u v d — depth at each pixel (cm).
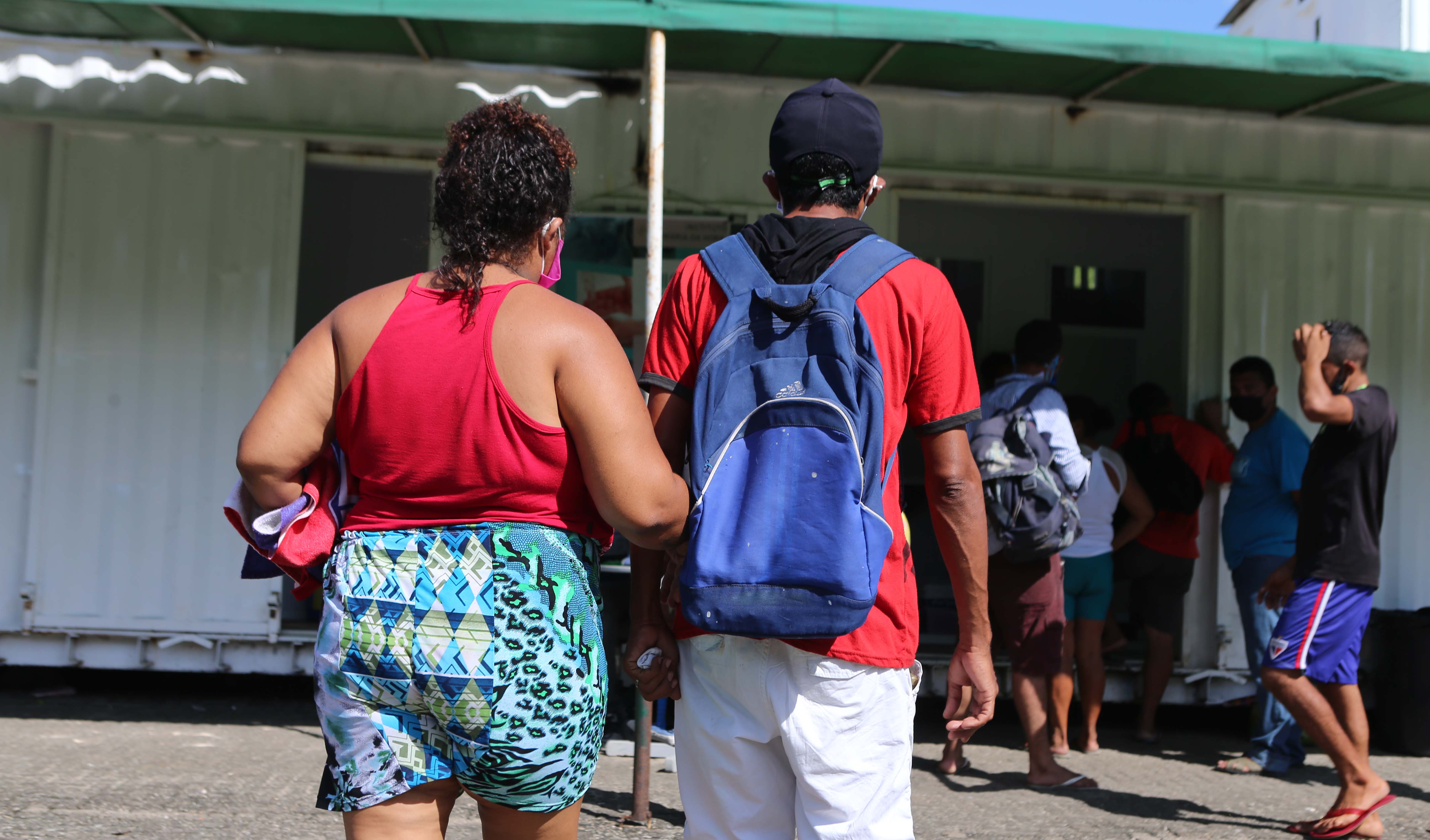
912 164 568
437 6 377
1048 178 573
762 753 176
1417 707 514
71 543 528
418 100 546
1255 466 479
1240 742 539
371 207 782
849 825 170
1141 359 842
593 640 159
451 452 150
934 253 823
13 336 536
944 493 178
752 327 172
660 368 184
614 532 171
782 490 162
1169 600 526
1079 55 411
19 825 337
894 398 174
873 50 493
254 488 156
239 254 539
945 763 459
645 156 557
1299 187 588
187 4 377
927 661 557
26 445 535
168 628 529
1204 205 594
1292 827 382
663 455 160
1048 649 432
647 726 363
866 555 160
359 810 150
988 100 571
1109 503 493
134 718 498
